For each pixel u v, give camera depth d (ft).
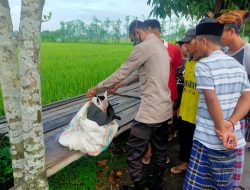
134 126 10.43
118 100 17.38
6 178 10.62
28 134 8.05
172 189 12.06
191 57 11.28
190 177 8.59
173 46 12.47
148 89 10.05
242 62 9.92
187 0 15.74
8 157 10.91
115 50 76.23
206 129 8.00
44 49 71.67
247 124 11.21
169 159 14.61
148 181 11.62
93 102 10.20
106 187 11.85
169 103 10.42
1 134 12.22
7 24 7.67
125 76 10.20
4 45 7.77
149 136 10.44
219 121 7.47
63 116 14.39
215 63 7.61
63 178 11.96
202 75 7.55
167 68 10.12
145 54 9.80
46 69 31.17
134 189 11.18
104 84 10.57
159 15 16.76
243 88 7.96
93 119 10.12
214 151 7.93
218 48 7.95
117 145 15.61
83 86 24.72
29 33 7.25
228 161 8.09
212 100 7.42
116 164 13.65
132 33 11.63
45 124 13.07
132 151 10.60
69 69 32.17
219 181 8.26
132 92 19.47
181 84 13.69
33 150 8.18
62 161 9.89
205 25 7.86
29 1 7.04
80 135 10.23
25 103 7.77
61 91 22.76
